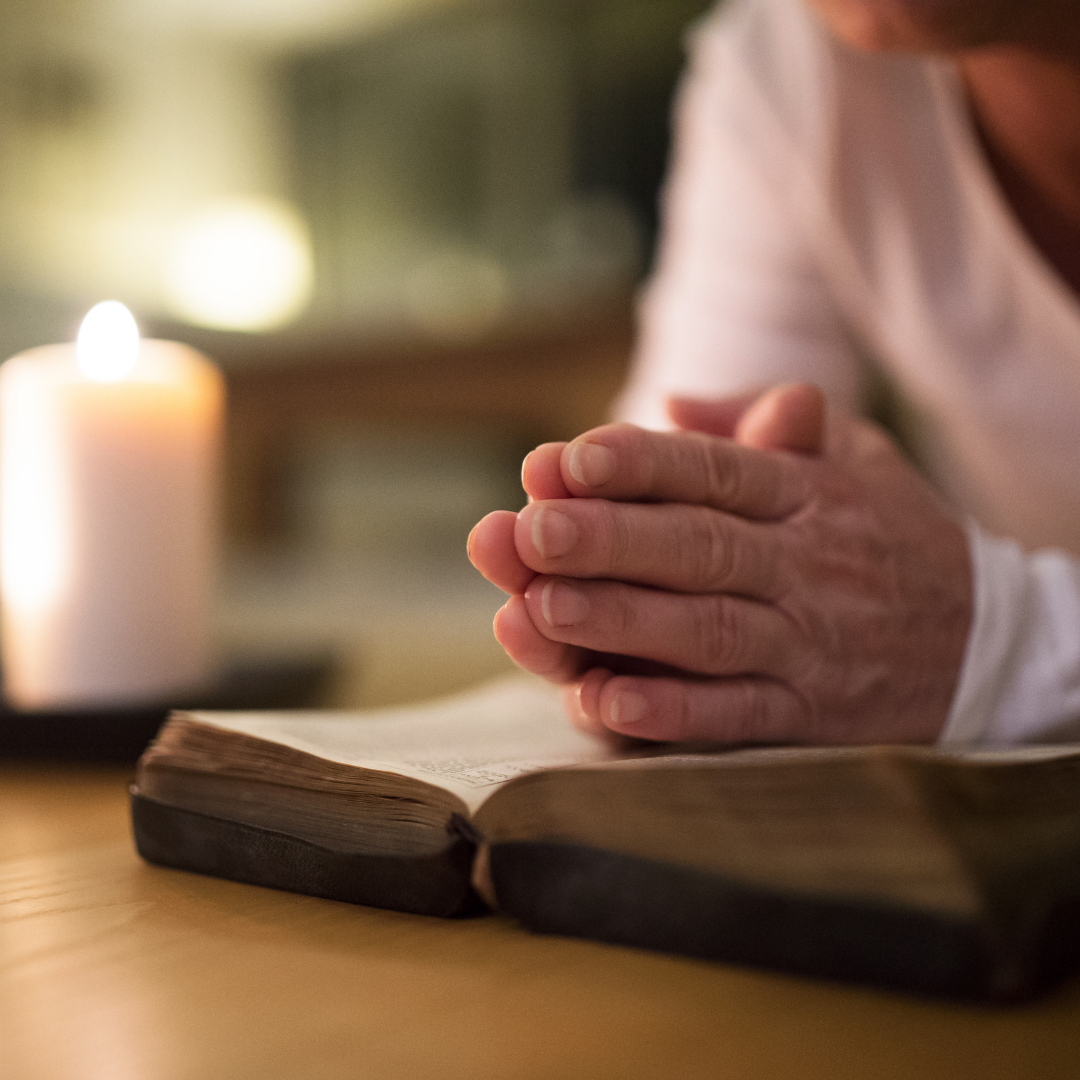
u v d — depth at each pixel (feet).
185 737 1.77
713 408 1.97
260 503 7.88
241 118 15.02
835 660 1.80
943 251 2.74
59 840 1.85
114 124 14.14
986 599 1.89
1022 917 1.41
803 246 2.93
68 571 2.26
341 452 12.42
